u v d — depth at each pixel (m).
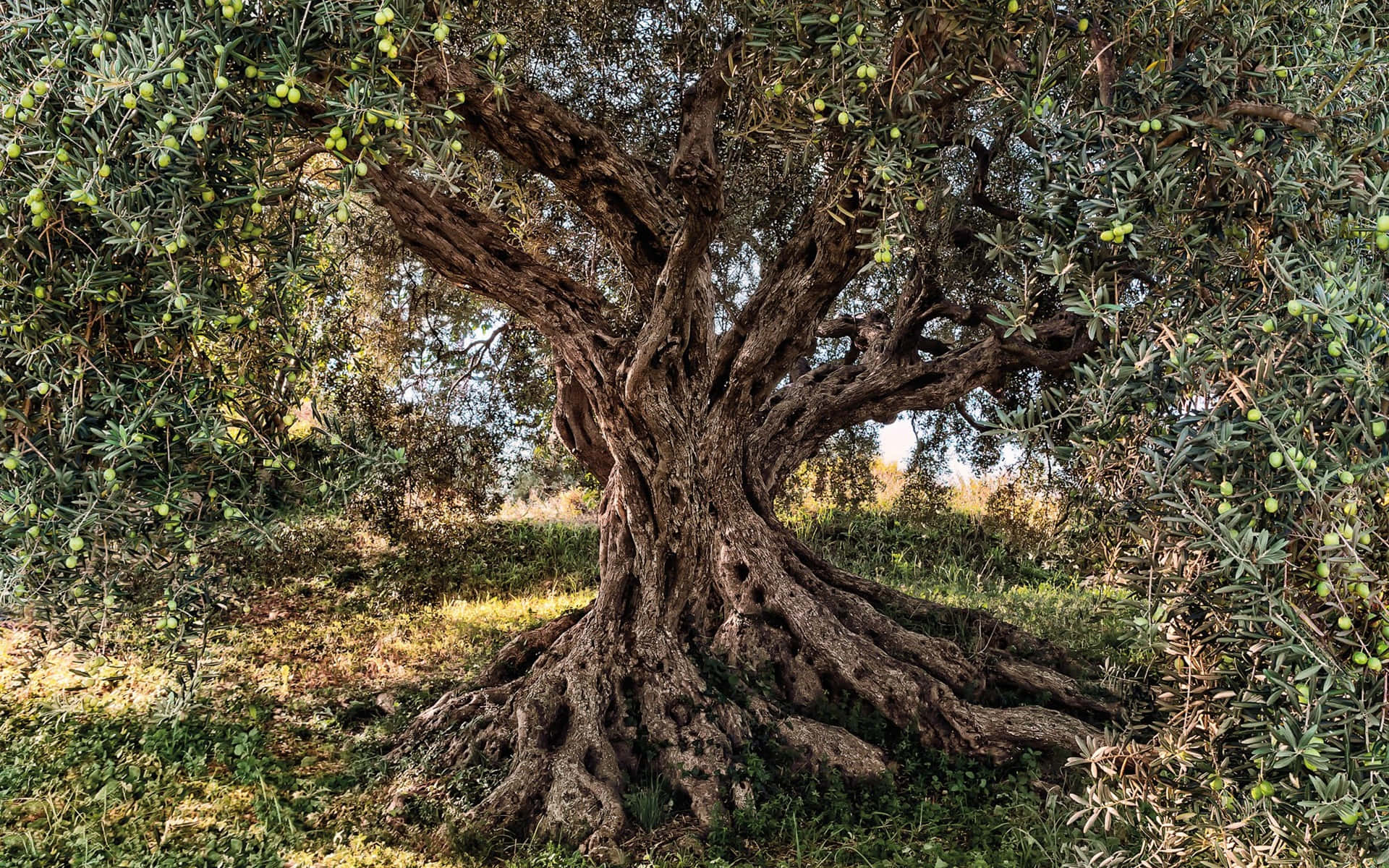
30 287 2.98
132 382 3.12
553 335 6.23
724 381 7.21
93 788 5.39
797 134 3.98
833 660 6.82
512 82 4.46
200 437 3.08
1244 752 2.70
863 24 3.13
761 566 7.29
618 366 6.04
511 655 7.60
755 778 5.64
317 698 7.38
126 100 2.61
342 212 2.94
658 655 6.33
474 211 5.86
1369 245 2.75
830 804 5.54
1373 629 2.44
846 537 13.29
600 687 6.17
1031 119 3.10
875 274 9.87
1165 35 3.03
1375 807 2.22
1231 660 2.71
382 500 10.57
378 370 10.15
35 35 2.83
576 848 5.00
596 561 12.48
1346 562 2.35
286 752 6.32
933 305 8.12
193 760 5.85
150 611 4.13
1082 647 8.38
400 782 5.75
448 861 4.80
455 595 10.88
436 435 10.47
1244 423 2.54
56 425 3.09
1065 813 5.22
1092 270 3.01
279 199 3.34
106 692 7.00
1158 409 2.93
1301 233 2.78
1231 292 2.85
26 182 2.83
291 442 3.48
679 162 5.08
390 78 3.05
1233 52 2.91
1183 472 2.63
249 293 3.32
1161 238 2.90
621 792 5.55
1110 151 2.96
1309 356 2.60
